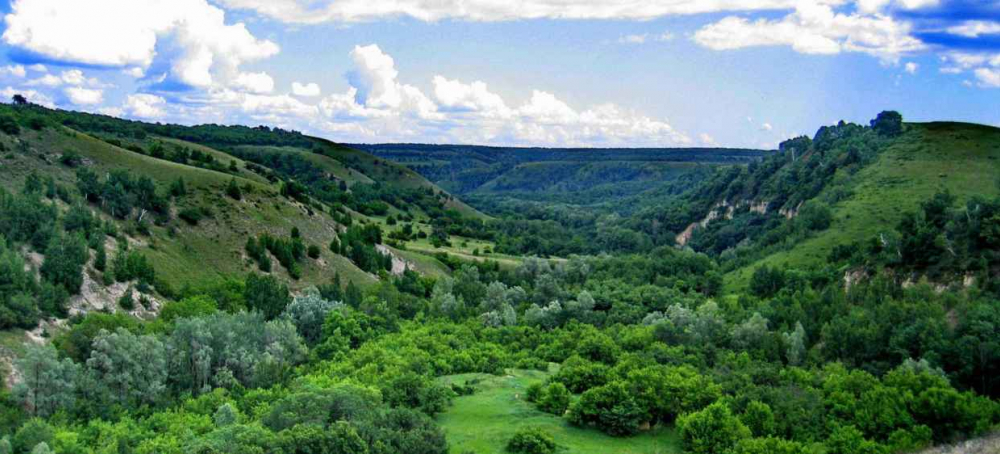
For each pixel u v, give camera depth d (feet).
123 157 606.55
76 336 295.89
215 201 568.82
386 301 453.99
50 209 421.18
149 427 244.63
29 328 309.63
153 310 390.42
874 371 306.96
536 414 264.72
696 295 552.41
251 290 414.41
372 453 196.85
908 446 215.92
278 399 250.57
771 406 244.42
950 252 414.82
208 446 195.31
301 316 392.47
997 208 416.46
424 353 340.39
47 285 336.49
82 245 384.68
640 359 314.55
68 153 564.30
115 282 391.65
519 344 395.96
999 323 302.86
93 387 261.03
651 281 644.69
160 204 522.06
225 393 286.66
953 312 348.59
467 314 475.72
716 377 282.36
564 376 296.51
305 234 597.11
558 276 650.43
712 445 220.02
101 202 495.00
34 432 211.61
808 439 226.17
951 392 231.09
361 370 299.38
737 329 376.48
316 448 190.49
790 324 400.06
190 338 304.30
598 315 469.57
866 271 464.65
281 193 647.97
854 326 344.08
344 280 548.31
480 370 339.57
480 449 227.61
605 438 241.96
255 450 187.62
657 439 241.14
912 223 477.77
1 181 482.69
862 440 217.56
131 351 274.16
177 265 467.52
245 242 536.42
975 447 213.05
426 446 205.67
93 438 228.63
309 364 341.21
